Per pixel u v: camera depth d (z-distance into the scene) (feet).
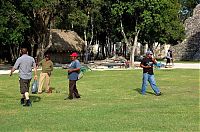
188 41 282.56
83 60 247.29
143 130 35.47
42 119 41.22
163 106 51.24
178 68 155.22
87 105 52.80
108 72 129.70
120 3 175.01
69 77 60.70
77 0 158.10
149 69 66.13
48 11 161.79
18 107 50.85
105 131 35.06
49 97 63.16
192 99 59.47
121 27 185.06
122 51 322.75
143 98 61.36
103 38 292.40
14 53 198.49
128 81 95.20
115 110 47.57
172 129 35.88
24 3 140.87
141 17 174.29
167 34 239.91
